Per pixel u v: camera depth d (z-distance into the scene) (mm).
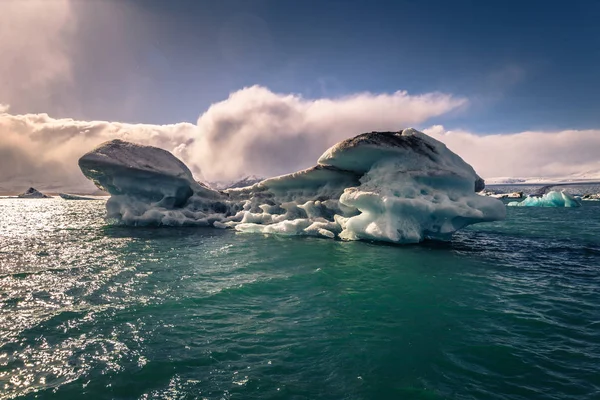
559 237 16938
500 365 4582
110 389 3973
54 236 17219
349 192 14828
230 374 4309
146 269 9820
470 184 14617
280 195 21500
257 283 8305
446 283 8430
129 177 19938
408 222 13789
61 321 5961
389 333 5559
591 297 7438
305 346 5082
